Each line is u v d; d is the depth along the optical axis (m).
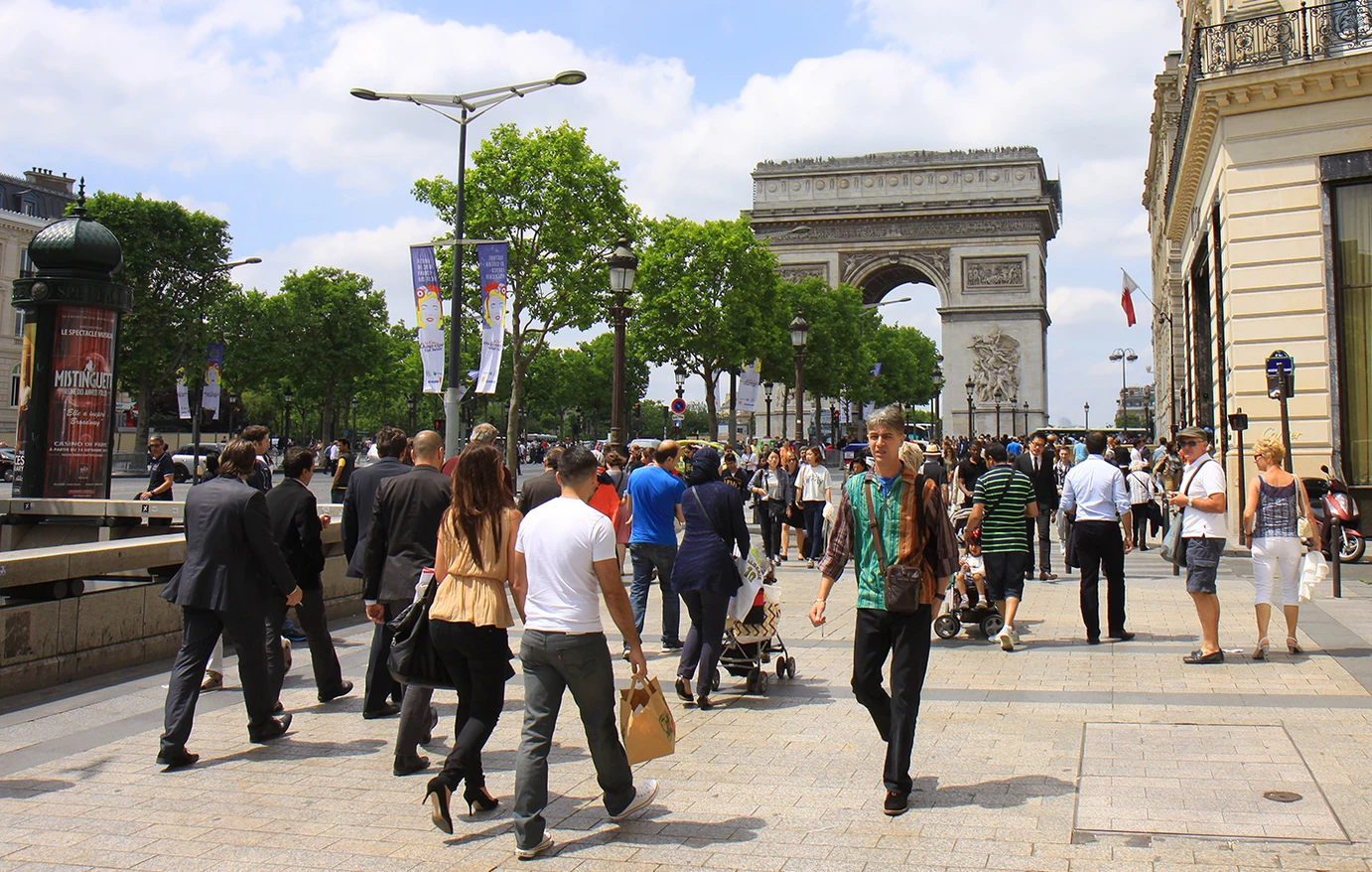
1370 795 6.52
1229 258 22.52
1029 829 6.12
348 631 14.01
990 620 12.63
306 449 10.09
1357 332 21.39
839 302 76.19
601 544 6.23
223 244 67.50
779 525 23.55
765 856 5.82
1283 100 21.70
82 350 19.30
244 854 5.97
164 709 9.52
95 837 6.25
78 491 19.34
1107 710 8.94
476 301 46.53
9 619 10.00
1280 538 10.96
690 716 9.20
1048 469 19.30
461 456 6.82
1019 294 87.56
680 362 60.59
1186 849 5.73
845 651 12.30
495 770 7.64
